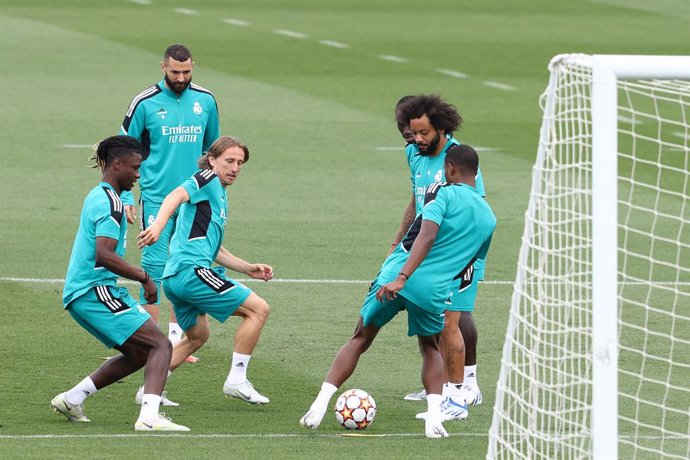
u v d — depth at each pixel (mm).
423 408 30641
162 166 36031
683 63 21609
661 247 48938
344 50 97875
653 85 27531
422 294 27703
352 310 40125
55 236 48562
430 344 28578
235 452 25984
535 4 129000
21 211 52312
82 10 112375
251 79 84750
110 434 27391
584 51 99688
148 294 27750
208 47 96562
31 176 58500
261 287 42719
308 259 46469
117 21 107000
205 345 36375
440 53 98250
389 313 28203
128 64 87875
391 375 33656
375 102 78938
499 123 74000
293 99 78750
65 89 78938
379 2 126625
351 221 52438
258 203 55094
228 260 31156
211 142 37125
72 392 28312
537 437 24406
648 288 43000
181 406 30312
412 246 27672
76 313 28125
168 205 29531
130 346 28109
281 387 32188
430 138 30219
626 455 26766
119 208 27609
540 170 22906
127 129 35812
